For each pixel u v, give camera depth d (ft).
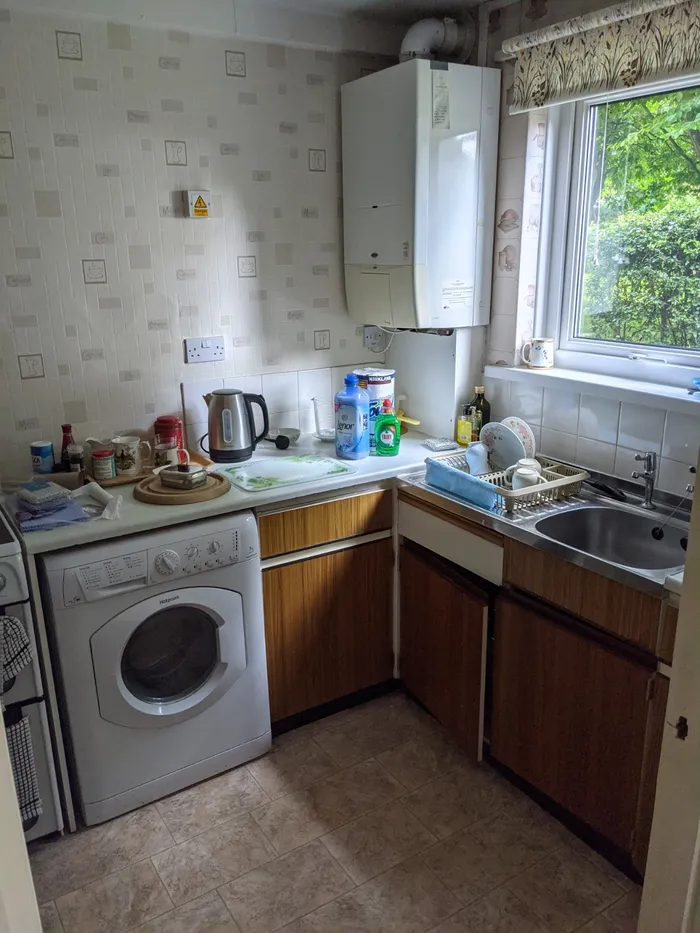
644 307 7.29
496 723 6.89
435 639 7.49
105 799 6.56
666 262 6.98
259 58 7.77
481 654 6.79
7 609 5.71
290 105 8.08
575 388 7.36
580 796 6.11
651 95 6.80
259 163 8.04
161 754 6.78
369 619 8.04
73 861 6.24
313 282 8.77
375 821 6.62
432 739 7.73
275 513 7.07
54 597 5.87
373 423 8.29
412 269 7.66
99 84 6.96
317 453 8.38
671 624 5.08
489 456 7.79
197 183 7.70
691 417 6.45
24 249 6.95
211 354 8.23
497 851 6.26
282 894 5.88
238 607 6.85
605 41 6.44
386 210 7.85
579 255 7.81
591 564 5.57
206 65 7.48
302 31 7.85
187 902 5.83
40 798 6.21
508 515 6.54
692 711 2.84
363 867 6.12
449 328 8.36
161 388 8.02
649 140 6.91
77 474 7.22
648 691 5.27
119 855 6.30
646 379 7.23
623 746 5.60
